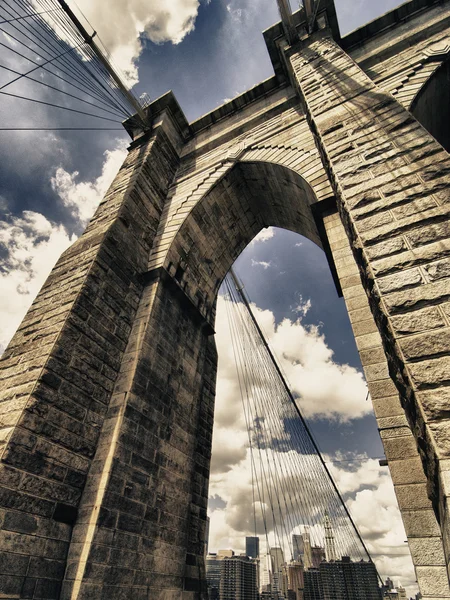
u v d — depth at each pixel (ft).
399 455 18.13
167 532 30.96
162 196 52.19
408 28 47.42
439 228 18.03
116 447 28.02
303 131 46.57
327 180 37.29
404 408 17.29
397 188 21.21
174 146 60.13
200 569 34.42
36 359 27.84
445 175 20.16
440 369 13.85
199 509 37.22
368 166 23.90
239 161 49.78
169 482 33.09
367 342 23.30
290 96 53.98
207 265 51.72
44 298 34.65
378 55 46.73
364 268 20.07
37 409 24.94
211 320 50.65
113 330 34.24
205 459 41.06
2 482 21.31
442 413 12.90
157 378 35.45
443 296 15.62
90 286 33.09
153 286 39.93
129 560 25.98
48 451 24.77
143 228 45.01
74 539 24.25
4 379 28.37
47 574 22.06
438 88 40.78
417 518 15.97
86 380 29.58
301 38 52.19
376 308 18.43
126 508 27.12
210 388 47.06
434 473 12.89
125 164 54.85
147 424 32.17
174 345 40.14
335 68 39.68
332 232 32.42
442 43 42.06
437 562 14.55
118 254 38.27
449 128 44.06
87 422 28.50
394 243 18.76
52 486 24.30
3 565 19.99
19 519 21.63
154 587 27.61
